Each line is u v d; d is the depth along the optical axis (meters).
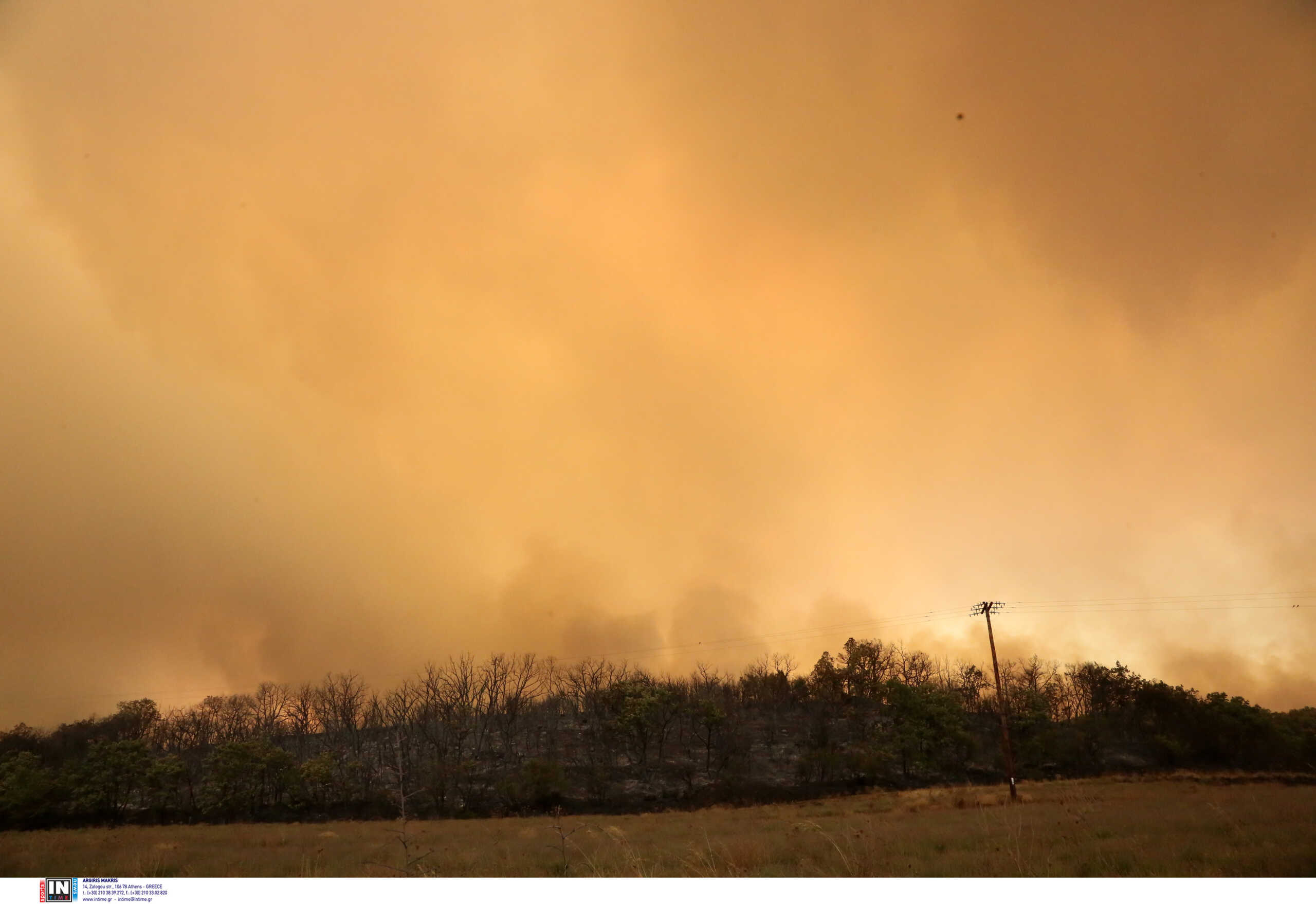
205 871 22.20
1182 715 76.00
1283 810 26.92
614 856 21.84
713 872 16.80
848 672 85.06
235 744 63.19
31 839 40.94
